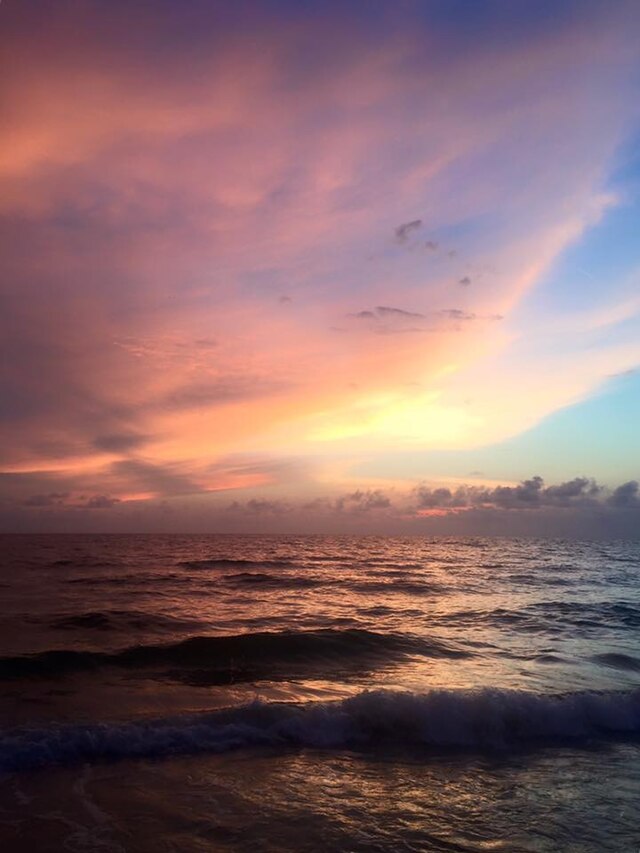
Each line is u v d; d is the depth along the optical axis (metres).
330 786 6.79
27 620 17.36
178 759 7.41
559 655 14.27
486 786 6.90
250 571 36.41
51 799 6.22
